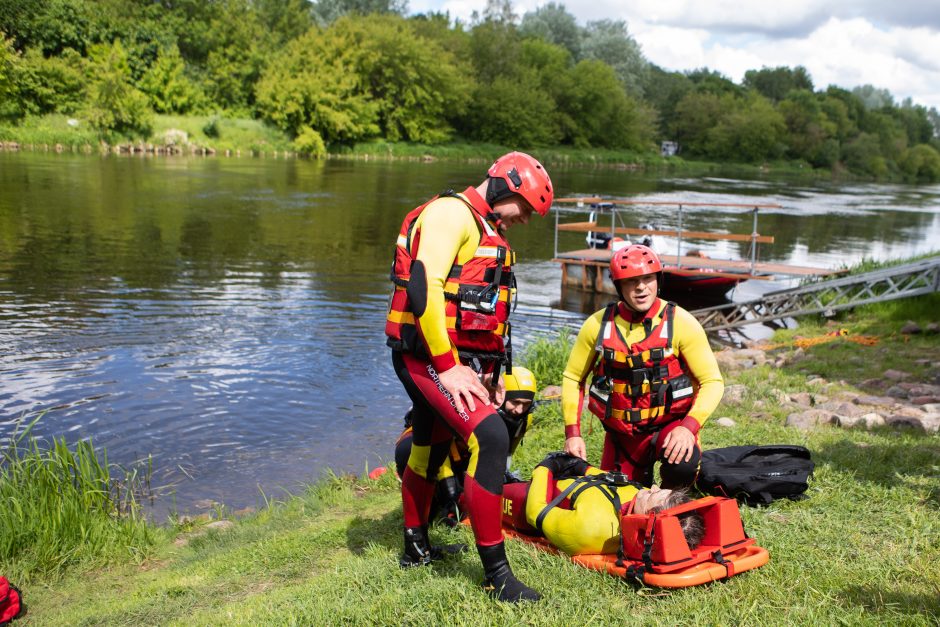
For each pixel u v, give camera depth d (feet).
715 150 320.70
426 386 10.16
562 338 33.63
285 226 74.69
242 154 180.86
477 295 9.95
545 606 9.84
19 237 61.36
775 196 148.15
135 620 11.78
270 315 40.78
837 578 10.43
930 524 12.25
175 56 191.62
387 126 222.89
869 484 14.28
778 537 11.95
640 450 13.03
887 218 115.24
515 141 250.37
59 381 28.91
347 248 63.98
